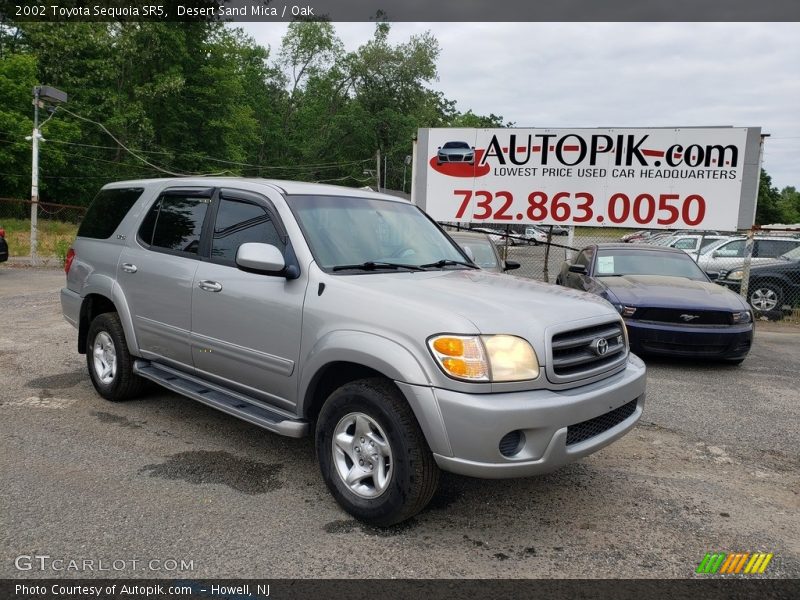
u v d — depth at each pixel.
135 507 3.41
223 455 4.20
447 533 3.27
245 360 3.94
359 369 3.44
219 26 45.75
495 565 2.97
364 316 3.28
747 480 4.13
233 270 4.06
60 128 33.94
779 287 11.80
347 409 3.34
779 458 4.56
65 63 37.69
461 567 2.94
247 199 4.21
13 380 5.83
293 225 3.83
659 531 3.37
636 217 11.57
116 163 40.53
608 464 4.33
